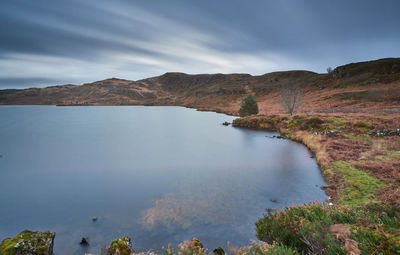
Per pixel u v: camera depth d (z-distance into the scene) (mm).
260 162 25297
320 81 134125
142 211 14344
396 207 9094
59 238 11562
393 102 59688
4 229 12820
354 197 13844
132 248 10312
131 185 19422
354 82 104875
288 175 20234
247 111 69625
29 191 18422
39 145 37688
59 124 70125
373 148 24781
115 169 24188
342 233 6262
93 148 35094
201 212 13812
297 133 40031
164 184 19375
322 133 35500
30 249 9047
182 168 24062
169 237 11211
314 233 6723
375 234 5395
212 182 19469
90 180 20969
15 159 28656
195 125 65188
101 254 10125
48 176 22234
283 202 14906
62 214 14328
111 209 14828
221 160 26938
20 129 58375
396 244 4789
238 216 13156
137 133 50531
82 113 125500
